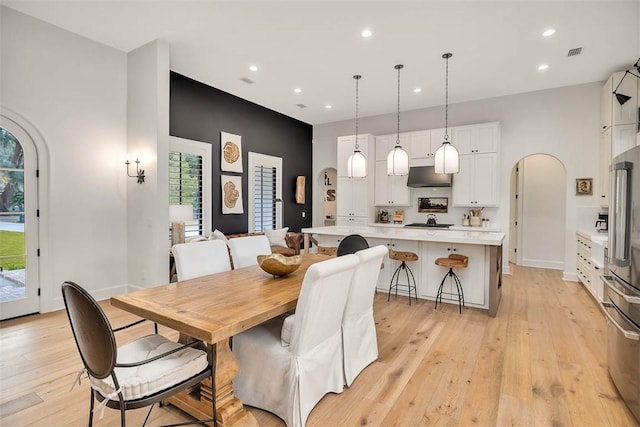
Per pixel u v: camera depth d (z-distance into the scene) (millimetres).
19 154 3469
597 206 5102
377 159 6848
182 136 5055
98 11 3328
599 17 3309
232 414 1748
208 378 1777
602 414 1944
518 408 2002
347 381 2229
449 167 3971
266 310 1737
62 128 3723
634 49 3996
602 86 5043
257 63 4488
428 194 6523
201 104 5324
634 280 1935
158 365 1520
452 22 3436
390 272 4469
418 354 2717
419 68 4594
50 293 3668
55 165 3678
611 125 4523
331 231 4793
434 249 4156
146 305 1808
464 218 6055
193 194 5246
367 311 2521
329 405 2029
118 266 4242
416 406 2023
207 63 4508
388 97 5871
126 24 3568
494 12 3244
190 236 5223
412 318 3561
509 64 4445
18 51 3391
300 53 4180
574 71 4676
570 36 3693
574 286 4980
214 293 2049
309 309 1791
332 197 8648
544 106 5445
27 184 3520
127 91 4277
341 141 6969
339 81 5117
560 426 1844
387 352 2756
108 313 3604
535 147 5523
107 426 1833
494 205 5609
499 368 2482
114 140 4172
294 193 7441
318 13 3312
